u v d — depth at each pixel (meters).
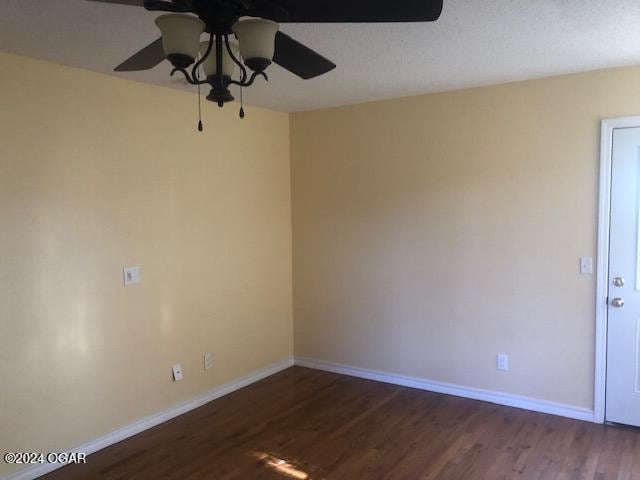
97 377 3.24
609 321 3.43
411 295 4.20
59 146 3.00
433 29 2.46
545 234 3.60
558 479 2.83
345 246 4.50
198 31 1.58
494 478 2.86
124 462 3.09
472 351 3.96
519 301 3.73
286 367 4.82
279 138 4.65
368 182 4.34
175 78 3.33
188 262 3.82
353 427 3.54
